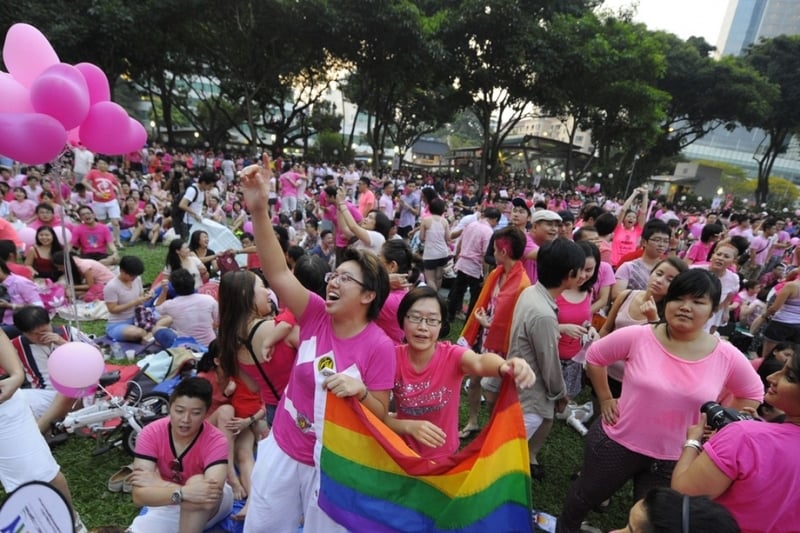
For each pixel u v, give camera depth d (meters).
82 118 2.82
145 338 4.77
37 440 2.40
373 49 19.66
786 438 1.57
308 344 2.04
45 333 3.33
